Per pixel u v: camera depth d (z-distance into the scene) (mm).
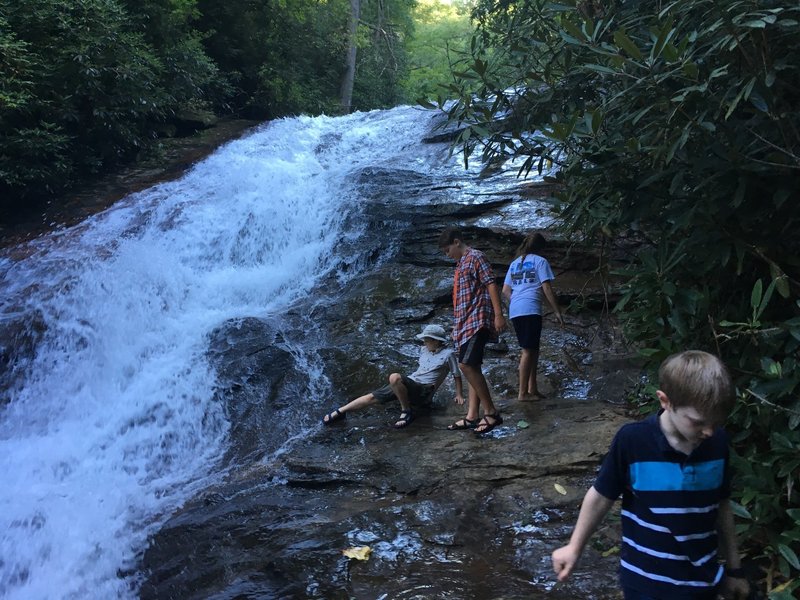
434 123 14867
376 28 26125
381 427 6074
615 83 4504
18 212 11133
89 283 8703
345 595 3621
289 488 5258
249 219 10656
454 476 4863
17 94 10172
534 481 4656
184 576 4234
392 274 9031
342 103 23844
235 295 9367
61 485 6051
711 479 2061
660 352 3928
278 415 6707
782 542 3182
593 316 7590
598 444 5000
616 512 4141
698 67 3377
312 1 21906
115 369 7723
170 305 8992
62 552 5047
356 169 12133
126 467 6383
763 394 3283
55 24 11484
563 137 3928
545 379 6629
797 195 3525
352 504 4766
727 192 3533
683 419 1979
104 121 12039
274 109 20266
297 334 8047
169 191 11781
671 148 3305
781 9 2924
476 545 4020
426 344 6355
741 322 3879
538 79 4984
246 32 19797
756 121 3436
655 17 4105
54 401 7484
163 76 14602
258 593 3756
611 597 3377
